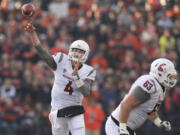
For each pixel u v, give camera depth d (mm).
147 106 24719
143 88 24141
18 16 62688
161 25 64125
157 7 66812
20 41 57375
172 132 51438
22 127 49719
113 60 56375
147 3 67312
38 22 61594
